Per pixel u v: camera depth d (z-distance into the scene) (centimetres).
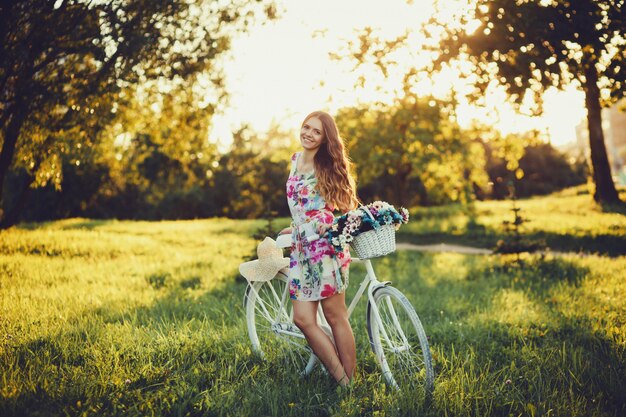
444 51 722
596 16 658
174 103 1138
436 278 857
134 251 1124
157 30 863
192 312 570
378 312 365
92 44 793
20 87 809
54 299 601
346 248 358
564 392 345
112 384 353
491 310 586
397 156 2306
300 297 354
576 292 676
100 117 931
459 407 321
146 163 3145
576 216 1734
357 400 333
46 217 2912
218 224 2030
